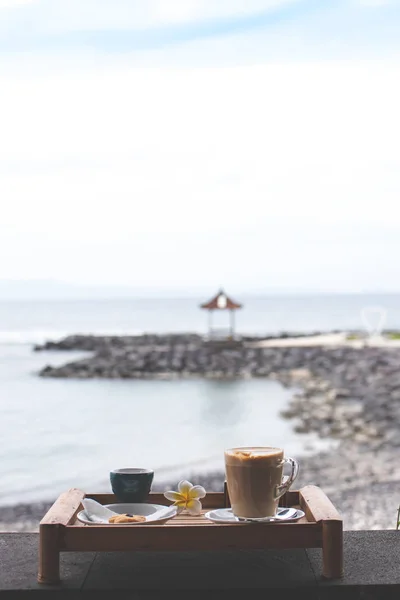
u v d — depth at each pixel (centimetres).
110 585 210
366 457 1175
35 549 248
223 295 3684
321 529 213
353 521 743
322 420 1633
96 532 209
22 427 1559
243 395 2186
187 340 4331
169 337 4678
